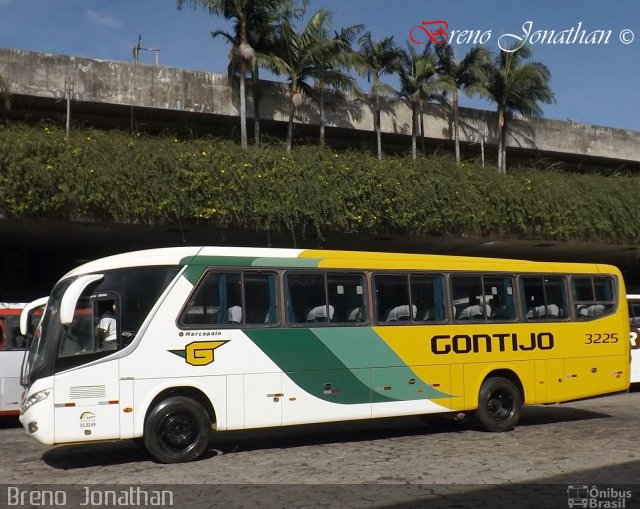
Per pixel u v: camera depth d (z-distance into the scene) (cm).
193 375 1015
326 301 1127
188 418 1013
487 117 2909
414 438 1200
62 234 1992
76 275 1015
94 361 967
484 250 2695
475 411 1235
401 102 2712
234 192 1889
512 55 2727
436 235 2236
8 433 1441
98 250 2372
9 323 1525
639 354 1925
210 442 1194
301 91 2422
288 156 2016
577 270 1372
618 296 1407
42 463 1047
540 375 1291
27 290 2384
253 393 1048
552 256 2953
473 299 1255
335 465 959
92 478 918
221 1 2238
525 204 2339
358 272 1162
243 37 2277
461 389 1212
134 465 999
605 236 2530
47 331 987
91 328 977
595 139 3147
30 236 2023
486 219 2259
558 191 2416
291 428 1360
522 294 1305
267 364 1063
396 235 2173
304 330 1098
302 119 2509
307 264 1124
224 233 2028
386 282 1184
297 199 1953
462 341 1224
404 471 904
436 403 1186
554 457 977
